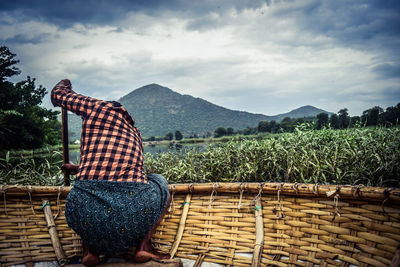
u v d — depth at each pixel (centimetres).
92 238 147
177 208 225
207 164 320
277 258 172
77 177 155
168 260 161
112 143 156
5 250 185
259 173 295
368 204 157
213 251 188
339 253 157
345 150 247
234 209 208
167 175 320
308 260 163
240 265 172
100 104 164
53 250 189
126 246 156
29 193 204
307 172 255
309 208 180
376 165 227
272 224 190
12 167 281
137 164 161
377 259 143
